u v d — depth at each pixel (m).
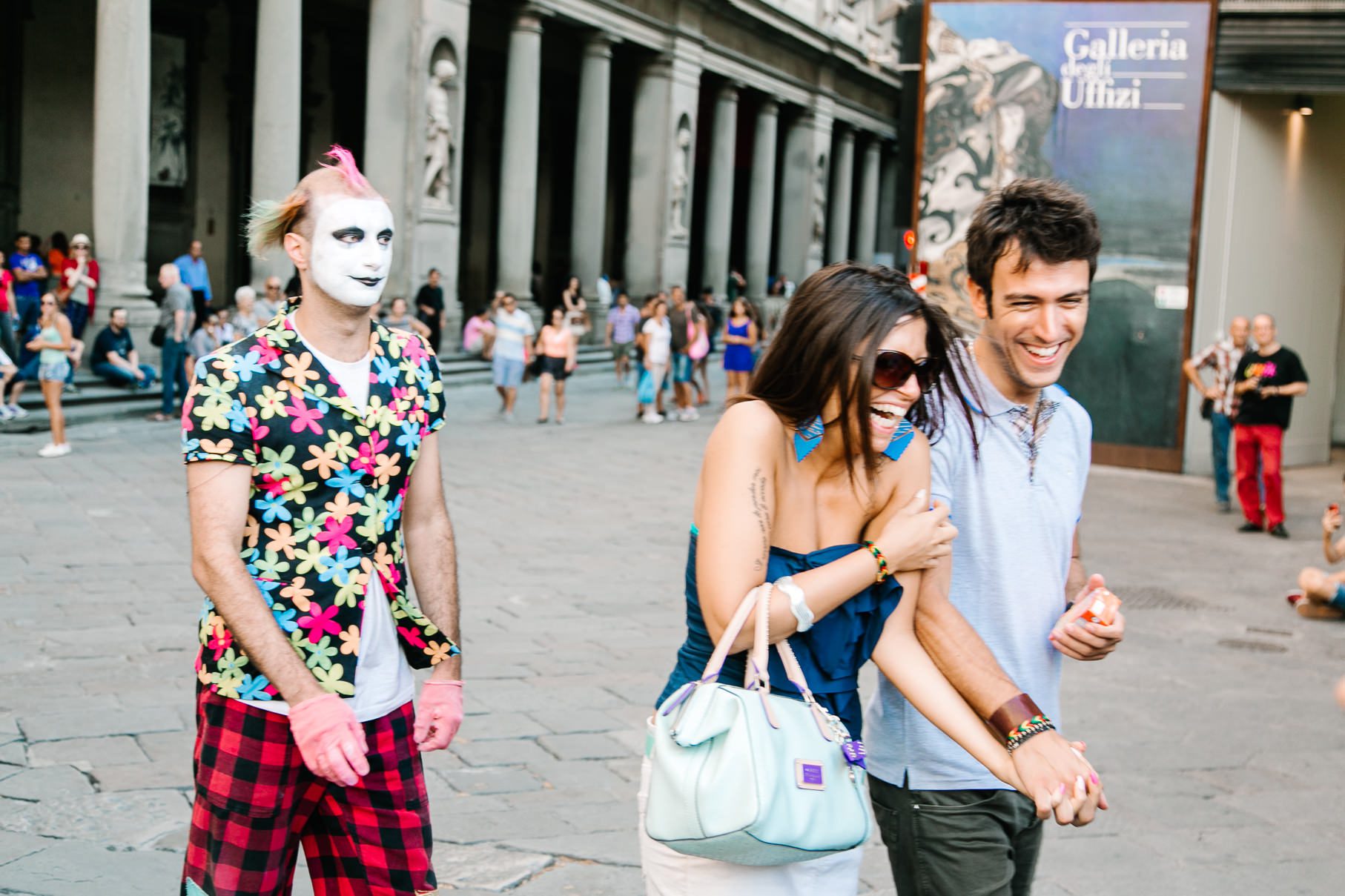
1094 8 14.58
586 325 25.75
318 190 2.48
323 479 2.46
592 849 4.21
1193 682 6.72
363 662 2.51
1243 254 14.68
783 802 1.97
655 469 13.55
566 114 33.66
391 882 2.59
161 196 22.69
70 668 5.87
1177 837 4.60
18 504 9.64
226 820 2.46
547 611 7.50
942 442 2.54
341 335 2.52
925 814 2.56
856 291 2.13
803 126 36.56
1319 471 15.55
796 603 2.05
